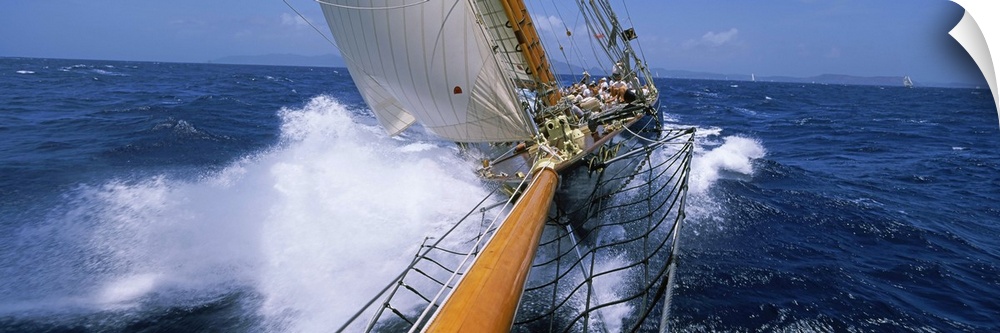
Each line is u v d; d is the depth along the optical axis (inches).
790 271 262.7
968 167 612.7
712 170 481.7
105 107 1012.5
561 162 231.1
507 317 84.3
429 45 229.1
